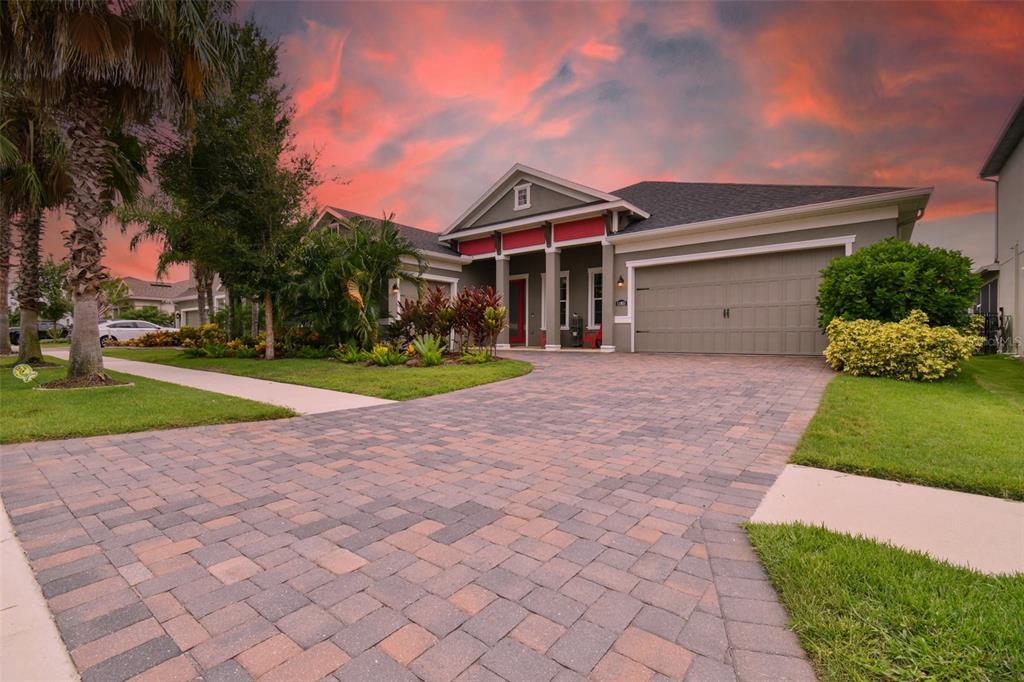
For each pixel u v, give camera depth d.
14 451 4.38
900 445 4.11
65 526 2.80
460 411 6.16
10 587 2.14
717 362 10.79
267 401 6.89
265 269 13.32
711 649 1.72
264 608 1.98
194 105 9.30
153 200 16.20
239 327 18.77
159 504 3.13
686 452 4.23
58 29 6.91
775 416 5.52
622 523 2.80
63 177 11.34
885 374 7.84
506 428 5.21
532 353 14.81
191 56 8.15
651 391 7.25
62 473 3.76
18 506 3.10
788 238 12.02
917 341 7.45
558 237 15.96
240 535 2.67
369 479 3.61
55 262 32.88
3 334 16.52
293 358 13.84
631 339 14.65
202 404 6.50
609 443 4.56
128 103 8.77
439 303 12.56
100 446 4.56
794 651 1.70
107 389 7.97
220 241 13.19
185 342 22.06
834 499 3.13
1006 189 14.03
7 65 7.63
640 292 14.61
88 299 8.56
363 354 12.02
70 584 2.17
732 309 12.98
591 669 1.62
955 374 7.71
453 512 2.98
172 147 13.23
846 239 11.28
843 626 1.77
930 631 1.74
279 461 4.07
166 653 1.70
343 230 17.11
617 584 2.15
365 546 2.53
